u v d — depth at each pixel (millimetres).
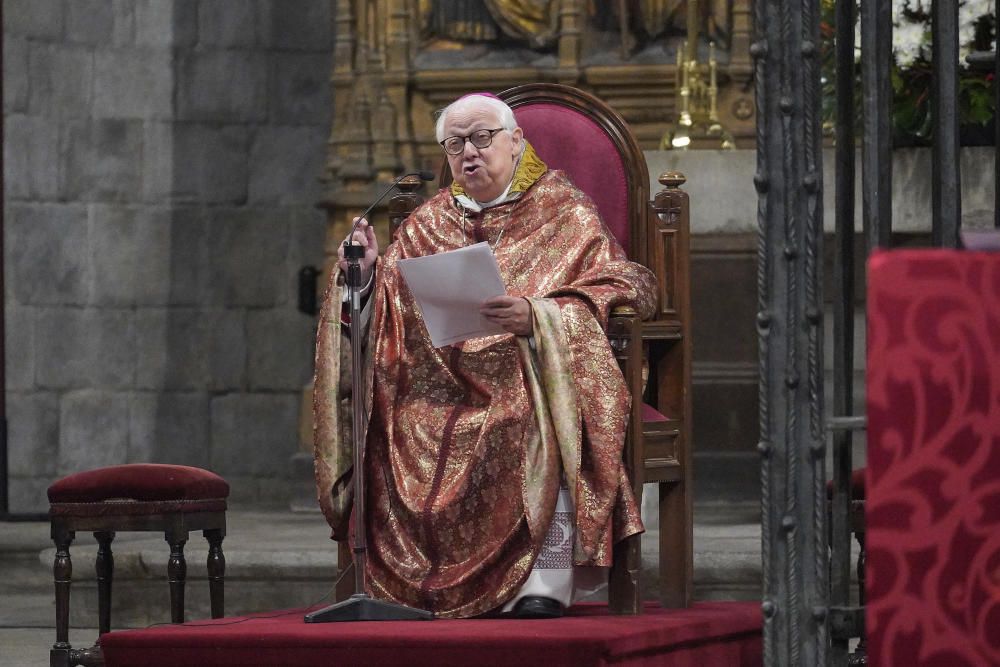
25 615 23828
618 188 16984
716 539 22266
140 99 34062
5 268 33031
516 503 15484
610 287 15812
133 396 34031
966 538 11062
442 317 15469
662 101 30547
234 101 34406
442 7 31312
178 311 34188
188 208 34219
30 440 33312
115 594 22438
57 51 33500
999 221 14289
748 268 27281
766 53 13156
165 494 17453
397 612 15023
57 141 33531
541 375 15602
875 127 12867
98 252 33875
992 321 11039
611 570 15719
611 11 30781
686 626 14953
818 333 13195
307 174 34562
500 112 16531
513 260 16359
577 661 13664
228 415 34375
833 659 13258
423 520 15617
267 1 34562
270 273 34562
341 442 16281
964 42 24188
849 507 13422
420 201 17609
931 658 11102
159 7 34094
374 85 31234
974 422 11062
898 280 11094
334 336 16312
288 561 22297
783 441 13195
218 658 14289
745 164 26875
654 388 16938
